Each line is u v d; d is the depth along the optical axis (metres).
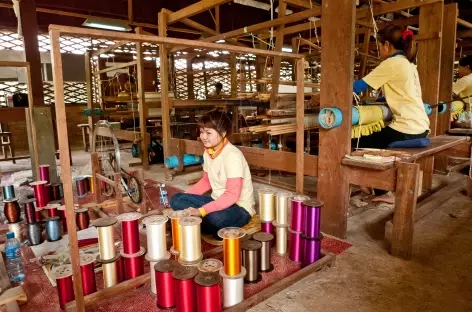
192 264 1.56
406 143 2.65
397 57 2.65
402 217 2.10
